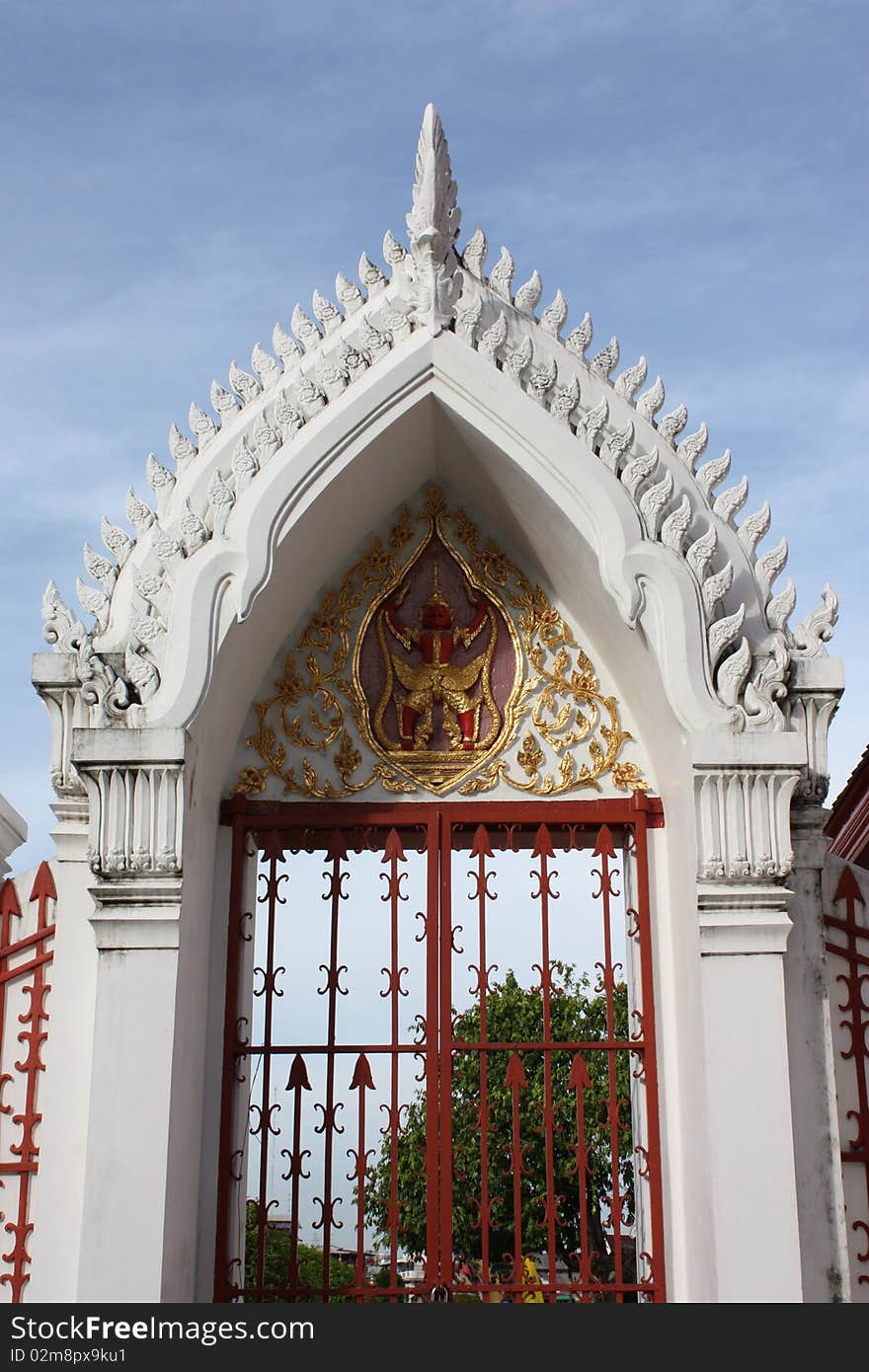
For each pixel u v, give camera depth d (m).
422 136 8.09
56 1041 7.57
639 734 8.49
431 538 8.84
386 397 7.85
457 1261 8.63
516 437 7.83
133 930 7.14
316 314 8.59
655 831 8.25
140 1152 6.81
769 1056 6.97
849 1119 7.54
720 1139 6.85
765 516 8.18
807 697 7.85
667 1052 7.85
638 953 8.11
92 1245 6.68
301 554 8.10
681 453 8.34
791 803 7.75
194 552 7.70
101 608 8.05
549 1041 7.87
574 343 8.52
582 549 7.86
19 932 7.87
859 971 7.78
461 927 8.13
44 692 7.91
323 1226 7.63
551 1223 7.56
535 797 8.38
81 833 7.85
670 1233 7.59
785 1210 6.75
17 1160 7.48
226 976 8.05
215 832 8.19
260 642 8.19
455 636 8.70
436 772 8.45
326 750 8.50
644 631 7.60
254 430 7.95
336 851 8.20
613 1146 7.66
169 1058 6.95
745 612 7.96
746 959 7.13
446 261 8.13
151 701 7.41
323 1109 7.80
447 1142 7.69
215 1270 7.57
